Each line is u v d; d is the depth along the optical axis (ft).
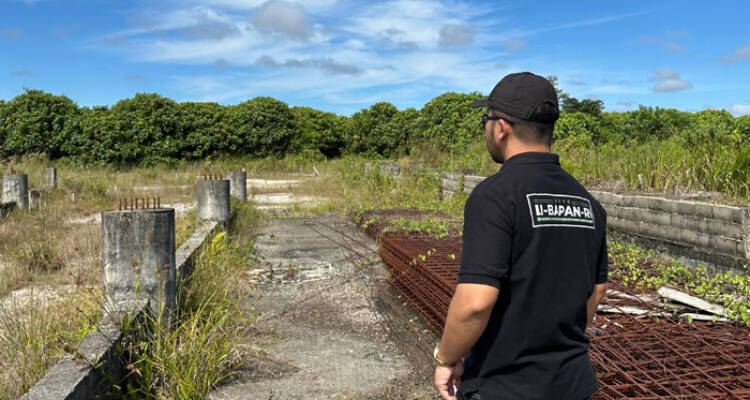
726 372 10.47
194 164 102.58
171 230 13.12
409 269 18.75
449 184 46.24
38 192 43.01
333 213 43.50
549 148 5.50
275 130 116.78
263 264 24.39
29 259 21.03
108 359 10.34
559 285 5.04
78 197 46.85
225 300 16.01
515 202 4.99
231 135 111.14
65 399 8.48
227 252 21.99
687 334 12.51
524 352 5.06
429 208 38.70
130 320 11.37
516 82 5.43
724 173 24.17
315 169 87.61
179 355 11.48
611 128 78.13
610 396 9.59
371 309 17.79
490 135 5.65
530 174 5.18
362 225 33.45
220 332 13.23
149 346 11.75
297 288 20.31
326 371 12.90
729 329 12.95
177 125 103.30
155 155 98.27
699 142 28.40
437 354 5.42
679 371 10.47
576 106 101.09
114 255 12.49
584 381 5.18
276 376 12.57
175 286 13.51
